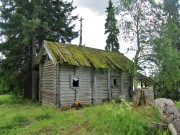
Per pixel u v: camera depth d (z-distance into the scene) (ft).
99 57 63.31
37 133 27.17
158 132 23.89
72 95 53.16
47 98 56.39
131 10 59.77
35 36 67.97
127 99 66.39
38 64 63.10
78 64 52.54
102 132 25.80
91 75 57.93
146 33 58.59
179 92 71.97
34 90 67.97
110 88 61.52
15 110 49.14
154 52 57.88
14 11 63.72
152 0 58.90
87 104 55.21
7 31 65.05
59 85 50.96
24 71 68.74
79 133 26.27
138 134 24.32
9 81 67.15
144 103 37.32
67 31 72.23
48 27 66.18
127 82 67.92
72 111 40.63
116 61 67.05
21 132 27.94
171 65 57.72
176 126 23.43
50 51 52.49
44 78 59.36
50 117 36.24
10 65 65.51
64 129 27.96
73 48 60.95
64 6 72.49
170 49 57.16
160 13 59.98
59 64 51.72
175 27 62.13
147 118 29.25
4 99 76.64
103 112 32.96
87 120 30.81
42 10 63.77
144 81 66.95
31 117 36.22
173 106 26.86
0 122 33.27
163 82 67.05
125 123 26.18
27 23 58.44
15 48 64.95
